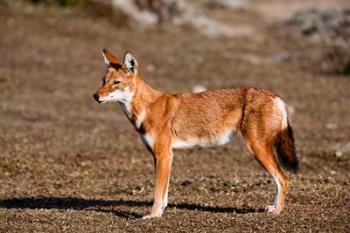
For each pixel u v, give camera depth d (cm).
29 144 6044
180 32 11306
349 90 8600
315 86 8769
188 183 4778
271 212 3822
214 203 4228
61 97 7938
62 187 4900
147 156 5856
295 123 7144
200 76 9088
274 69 9625
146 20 11469
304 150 6059
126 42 10362
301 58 10312
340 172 5341
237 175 5078
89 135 6481
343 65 9775
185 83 8725
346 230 3500
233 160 5772
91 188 4834
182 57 9931
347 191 4344
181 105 3941
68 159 5666
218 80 8912
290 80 9050
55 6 11269
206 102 3931
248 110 3850
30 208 4262
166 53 10075
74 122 6981
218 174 5162
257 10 14275
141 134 3969
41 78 8569
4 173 5266
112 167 5472
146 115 3928
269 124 3803
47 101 7744
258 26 12612
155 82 8675
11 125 6706
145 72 9125
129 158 5775
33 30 10238
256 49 10800
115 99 3938
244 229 3550
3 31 10038
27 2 11219
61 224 3759
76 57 9500
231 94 3931
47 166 5438
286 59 10275
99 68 9194
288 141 3869
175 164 5600
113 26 10969
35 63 9100
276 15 13988
